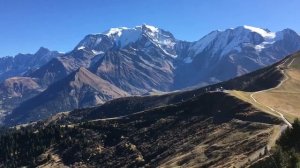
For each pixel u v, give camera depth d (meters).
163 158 162.75
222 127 162.00
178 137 181.88
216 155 127.38
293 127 86.06
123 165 183.38
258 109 163.12
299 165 70.69
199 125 182.88
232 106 180.38
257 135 126.38
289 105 183.00
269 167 74.62
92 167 199.12
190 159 136.75
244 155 109.44
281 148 79.56
